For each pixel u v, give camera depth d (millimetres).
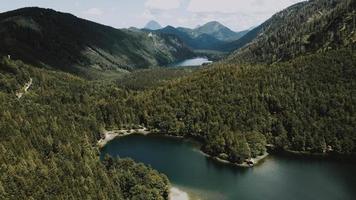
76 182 161375
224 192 186375
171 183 197875
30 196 145375
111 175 179000
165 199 179375
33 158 175625
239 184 195375
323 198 179125
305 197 180250
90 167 180125
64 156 187000
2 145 174625
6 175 153000
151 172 185250
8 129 196750
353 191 186375
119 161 195000
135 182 174125
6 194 144375
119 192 168625
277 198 179500
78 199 152250
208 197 181625
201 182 198625
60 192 153125
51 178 160375
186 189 190375
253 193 184875
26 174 158625
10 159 167625
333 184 194375
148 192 167875
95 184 164250
